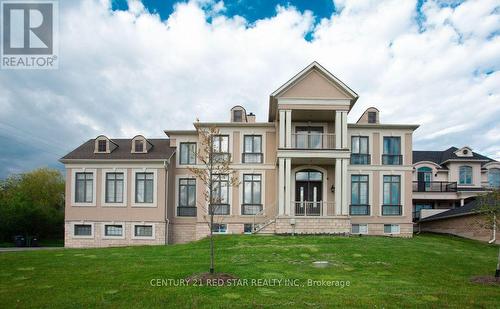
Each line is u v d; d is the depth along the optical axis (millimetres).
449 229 30703
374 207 27891
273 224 25609
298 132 28391
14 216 32906
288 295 11234
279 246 19625
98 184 27812
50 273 14016
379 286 12508
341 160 25547
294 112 26688
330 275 13953
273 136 28281
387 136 28469
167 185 27734
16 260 16594
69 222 27703
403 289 12156
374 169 28109
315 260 16562
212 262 13305
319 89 26031
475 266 16016
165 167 27500
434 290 12086
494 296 11453
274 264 15602
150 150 29031
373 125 28000
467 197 35938
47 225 35625
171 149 29172
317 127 28641
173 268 14547
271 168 28016
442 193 36500
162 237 27109
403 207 27891
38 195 44500
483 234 26594
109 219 27500
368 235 25578
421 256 17547
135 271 14125
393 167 28094
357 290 11953
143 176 27766
